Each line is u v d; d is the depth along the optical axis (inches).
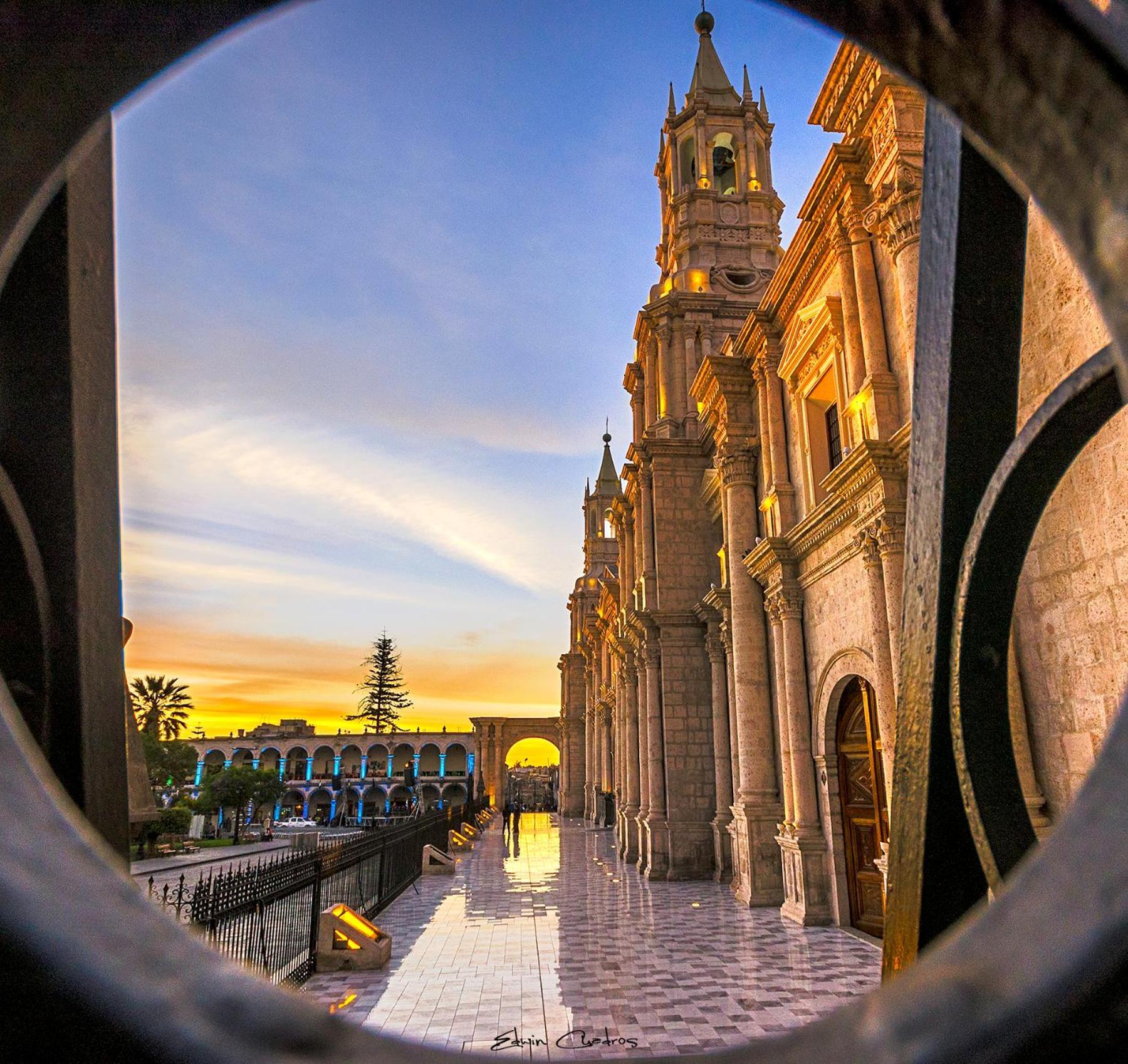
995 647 52.1
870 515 454.0
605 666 1770.4
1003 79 26.4
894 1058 13.8
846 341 514.0
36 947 13.8
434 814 1073.5
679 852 818.8
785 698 602.5
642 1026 323.9
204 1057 13.5
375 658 3890.3
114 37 30.4
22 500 48.9
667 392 1044.5
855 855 530.0
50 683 47.9
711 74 1295.5
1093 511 260.8
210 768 2492.6
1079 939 13.9
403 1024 328.5
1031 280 273.7
